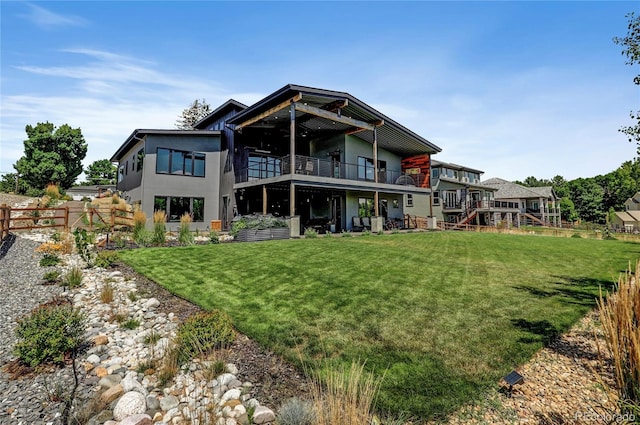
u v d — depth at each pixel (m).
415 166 22.88
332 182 15.53
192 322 3.77
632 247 11.93
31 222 13.16
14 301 5.21
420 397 2.61
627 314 2.35
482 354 3.29
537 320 4.17
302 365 3.22
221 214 17.53
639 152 5.57
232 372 3.21
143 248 9.62
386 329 3.93
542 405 2.50
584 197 51.84
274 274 6.62
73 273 6.22
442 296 5.18
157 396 2.92
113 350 3.77
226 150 17.64
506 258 8.98
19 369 3.29
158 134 16.03
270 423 2.51
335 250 9.52
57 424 2.51
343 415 2.27
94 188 33.56
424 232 18.73
